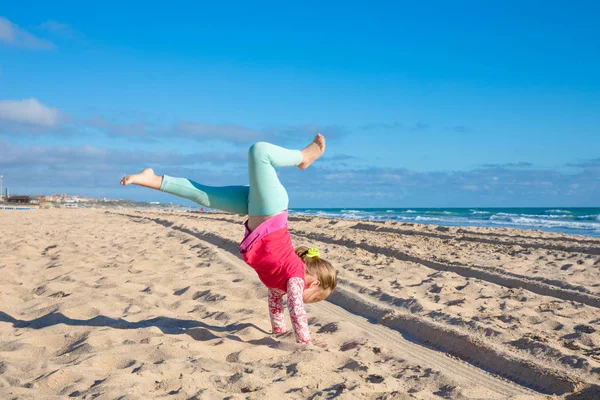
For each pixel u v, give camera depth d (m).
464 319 4.57
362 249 9.96
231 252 9.43
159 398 2.72
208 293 5.73
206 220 19.75
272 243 3.72
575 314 4.95
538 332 4.31
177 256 8.95
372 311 5.11
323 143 3.77
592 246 9.55
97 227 16.67
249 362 3.45
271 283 3.91
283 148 3.65
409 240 11.22
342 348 3.95
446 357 3.88
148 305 5.28
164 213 31.20
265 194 3.62
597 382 3.22
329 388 2.98
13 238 11.83
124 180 3.31
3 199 68.50
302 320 3.81
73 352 3.63
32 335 4.07
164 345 3.67
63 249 9.55
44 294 5.75
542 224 26.02
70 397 2.72
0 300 5.39
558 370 3.33
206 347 3.75
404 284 6.36
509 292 5.90
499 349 3.75
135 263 8.02
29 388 2.86
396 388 3.05
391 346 4.13
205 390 2.80
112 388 2.79
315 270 4.01
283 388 2.94
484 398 2.91
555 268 7.60
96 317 4.60
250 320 4.61
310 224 17.00
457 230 13.90
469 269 7.40
